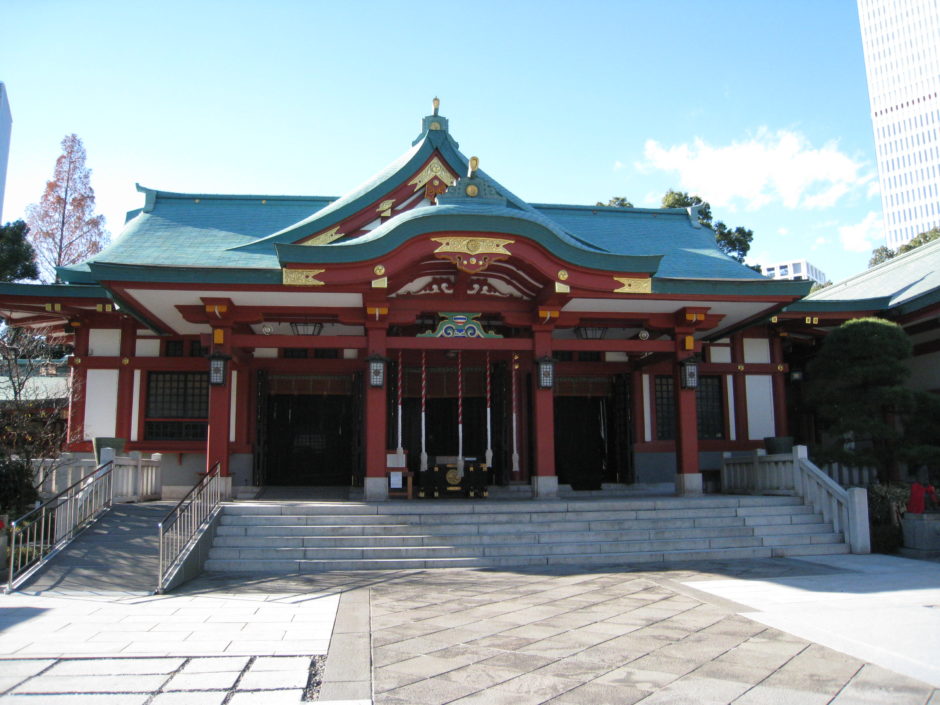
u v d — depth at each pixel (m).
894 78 111.81
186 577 10.43
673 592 9.34
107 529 12.01
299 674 5.88
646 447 19.12
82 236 35.00
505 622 7.69
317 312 15.58
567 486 18.53
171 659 6.29
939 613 8.02
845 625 7.47
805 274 98.31
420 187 16.12
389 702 5.25
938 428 15.46
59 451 18.89
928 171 107.12
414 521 12.90
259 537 12.21
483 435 19.14
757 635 7.09
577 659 6.30
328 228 15.80
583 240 17.25
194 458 17.83
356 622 7.68
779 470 15.53
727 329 18.62
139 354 17.91
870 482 17.19
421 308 15.61
